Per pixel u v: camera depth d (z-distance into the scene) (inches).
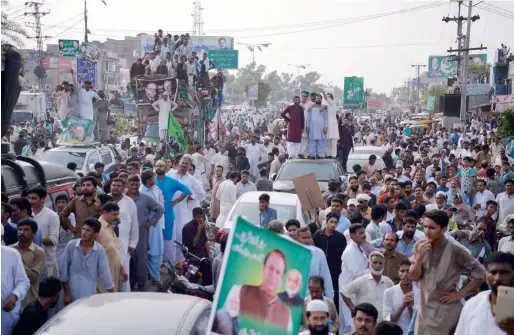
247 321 142.7
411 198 541.3
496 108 1803.6
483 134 1419.8
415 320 267.3
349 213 434.3
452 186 545.3
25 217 322.7
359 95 3026.6
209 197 821.2
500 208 546.0
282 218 458.0
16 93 301.3
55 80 2546.8
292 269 147.9
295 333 147.3
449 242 240.2
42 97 1900.8
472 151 1026.7
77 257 310.3
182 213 505.7
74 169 557.3
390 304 278.5
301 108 748.0
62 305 317.7
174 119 875.4
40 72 2274.9
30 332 266.4
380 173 658.2
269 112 3336.6
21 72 304.8
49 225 336.5
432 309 239.3
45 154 690.2
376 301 298.7
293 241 147.9
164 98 915.4
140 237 409.4
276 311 145.6
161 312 215.3
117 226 371.9
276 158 838.5
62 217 364.2
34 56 2527.1
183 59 1066.1
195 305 225.3
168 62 1061.1
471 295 295.3
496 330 184.5
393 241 317.7
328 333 204.8
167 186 476.7
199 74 1187.3
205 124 1206.3
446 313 237.5
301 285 149.0
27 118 1739.7
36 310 268.1
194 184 520.1
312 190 443.5
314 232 377.4
